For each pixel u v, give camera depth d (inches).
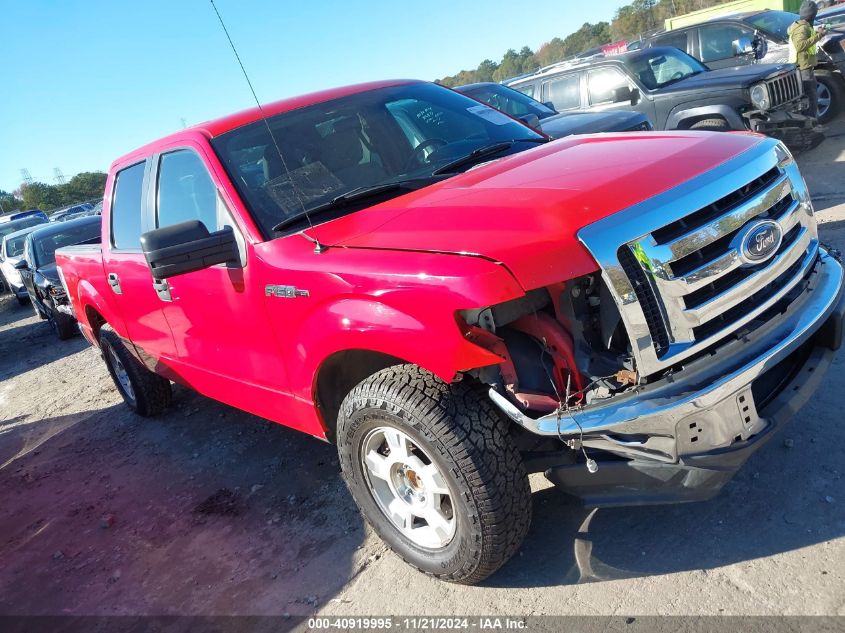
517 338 99.4
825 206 254.5
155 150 164.6
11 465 227.8
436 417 98.3
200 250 123.6
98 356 366.9
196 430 210.5
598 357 94.4
